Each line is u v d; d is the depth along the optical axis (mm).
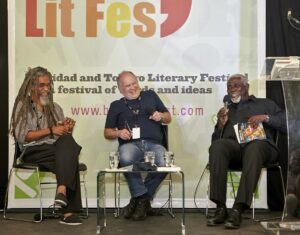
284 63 3260
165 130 4434
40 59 4777
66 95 4777
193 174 4746
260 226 3822
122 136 4191
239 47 4750
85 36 4785
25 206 4734
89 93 4781
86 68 4781
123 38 4781
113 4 4801
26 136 4008
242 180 3736
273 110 4309
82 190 4762
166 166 3711
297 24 4781
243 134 4035
